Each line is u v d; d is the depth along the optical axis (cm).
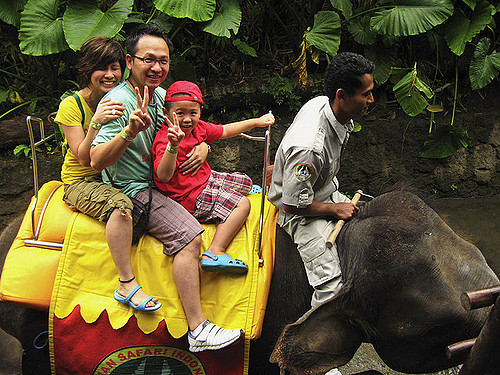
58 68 552
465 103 592
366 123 562
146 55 292
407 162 561
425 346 293
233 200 307
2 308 319
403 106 512
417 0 518
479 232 511
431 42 572
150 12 579
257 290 298
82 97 311
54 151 536
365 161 556
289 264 318
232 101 561
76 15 480
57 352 300
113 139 276
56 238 307
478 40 593
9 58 594
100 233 301
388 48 562
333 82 288
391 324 293
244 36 617
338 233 305
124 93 297
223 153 541
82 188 304
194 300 291
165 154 282
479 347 242
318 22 520
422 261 284
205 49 573
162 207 297
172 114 293
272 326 317
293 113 568
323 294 300
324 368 297
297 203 296
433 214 304
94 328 295
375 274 289
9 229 343
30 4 488
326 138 298
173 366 300
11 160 526
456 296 280
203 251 302
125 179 302
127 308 294
